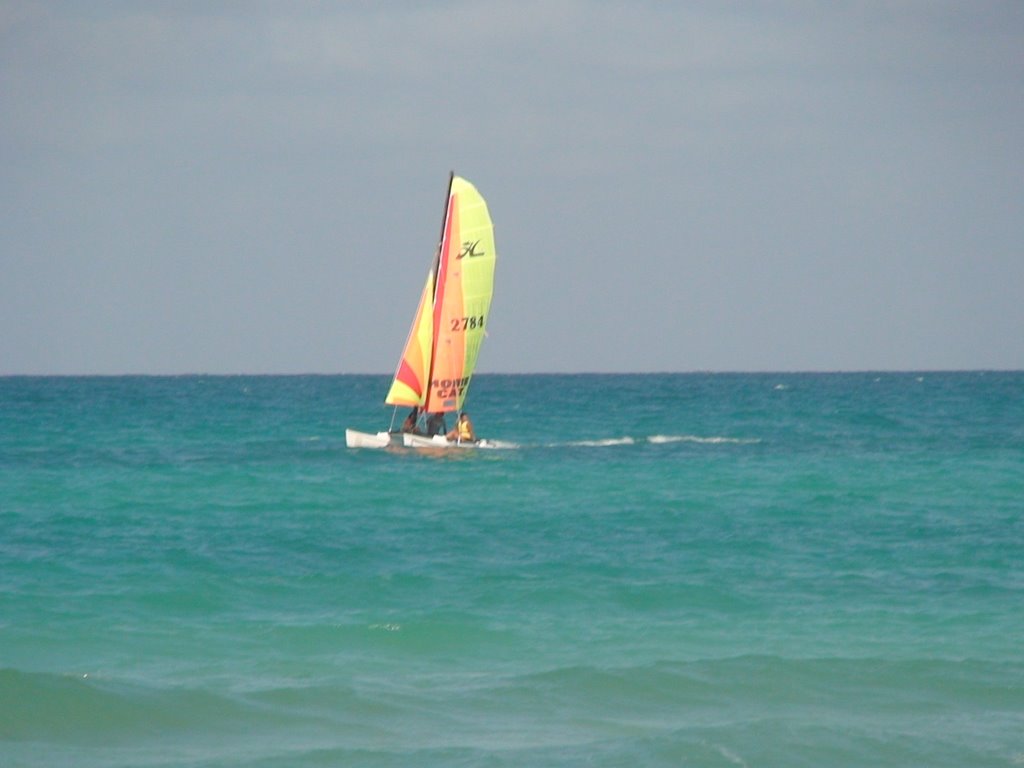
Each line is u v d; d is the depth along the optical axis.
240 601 66.94
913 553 82.50
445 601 67.38
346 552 82.00
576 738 45.69
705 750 44.12
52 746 44.56
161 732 46.06
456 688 51.22
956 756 44.03
